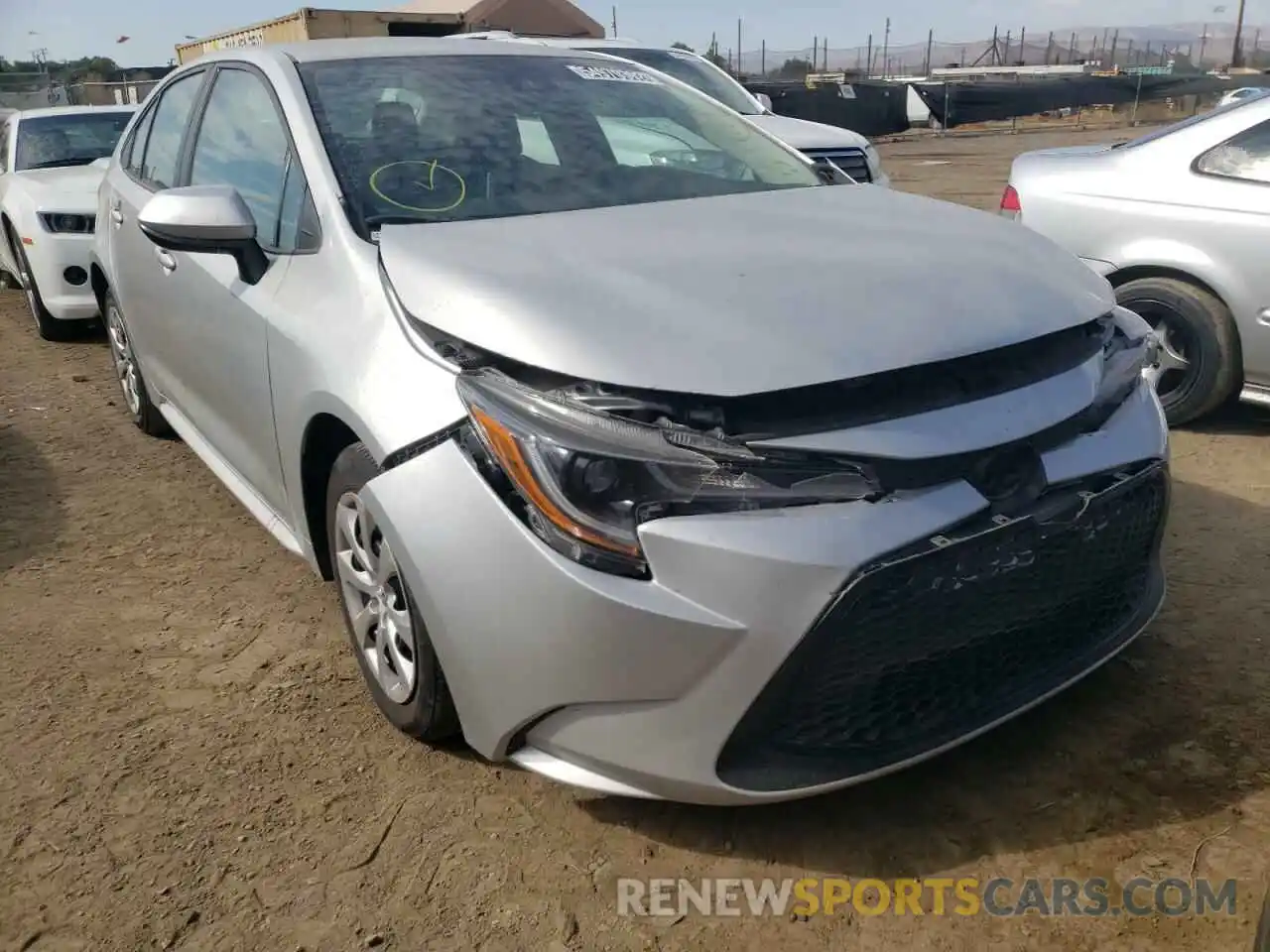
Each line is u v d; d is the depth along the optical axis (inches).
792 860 91.1
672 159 134.0
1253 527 151.9
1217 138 184.4
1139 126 1205.1
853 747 84.5
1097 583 94.6
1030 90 1126.4
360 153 117.1
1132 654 119.3
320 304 106.0
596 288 90.0
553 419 81.5
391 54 137.2
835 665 80.0
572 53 154.0
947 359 84.4
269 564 148.7
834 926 84.4
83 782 102.7
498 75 138.6
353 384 96.3
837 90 1001.5
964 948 82.0
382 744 107.7
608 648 79.8
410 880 90.0
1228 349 183.3
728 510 78.7
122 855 93.4
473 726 90.3
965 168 746.2
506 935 84.4
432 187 115.1
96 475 183.3
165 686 118.8
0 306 335.9
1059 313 94.5
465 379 87.3
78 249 266.5
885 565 78.4
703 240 103.2
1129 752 102.7
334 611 135.3
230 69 145.5
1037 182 203.0
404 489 88.8
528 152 124.9
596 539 79.7
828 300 89.0
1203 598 131.2
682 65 345.7
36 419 215.0
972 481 83.4
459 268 94.4
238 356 123.7
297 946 83.7
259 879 90.4
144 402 195.0
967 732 88.2
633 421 79.7
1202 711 108.4
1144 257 187.9
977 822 94.4
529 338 84.8
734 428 79.7
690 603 78.3
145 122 180.1
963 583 82.4
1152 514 99.3
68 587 142.3
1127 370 99.3
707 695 79.6
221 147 140.9
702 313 86.0
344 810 98.2
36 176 295.0
